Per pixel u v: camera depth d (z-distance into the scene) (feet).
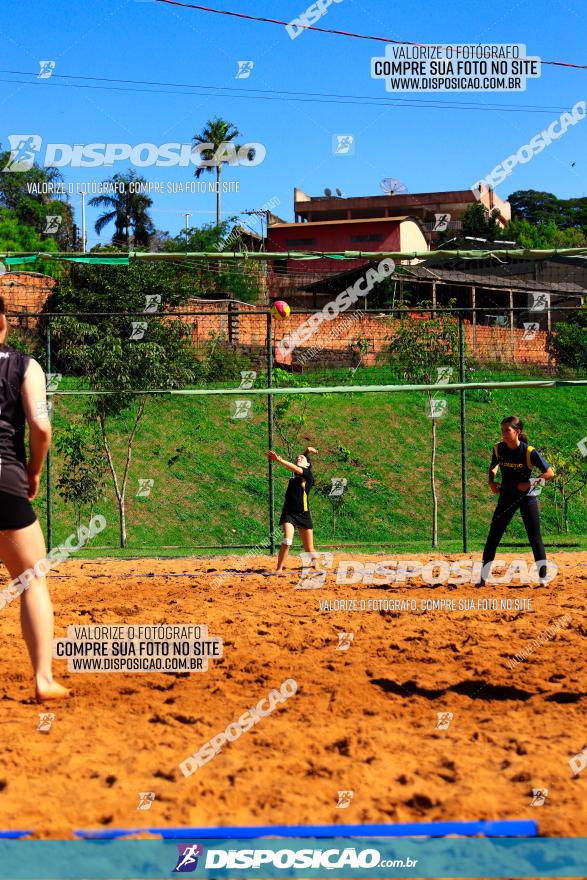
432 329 62.08
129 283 81.10
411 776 11.63
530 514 33.09
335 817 10.46
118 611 26.96
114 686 17.10
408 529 66.95
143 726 14.21
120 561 46.19
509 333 71.15
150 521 63.72
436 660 19.35
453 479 74.79
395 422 82.64
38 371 14.88
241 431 76.84
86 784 11.49
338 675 17.81
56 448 58.95
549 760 12.24
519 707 15.47
